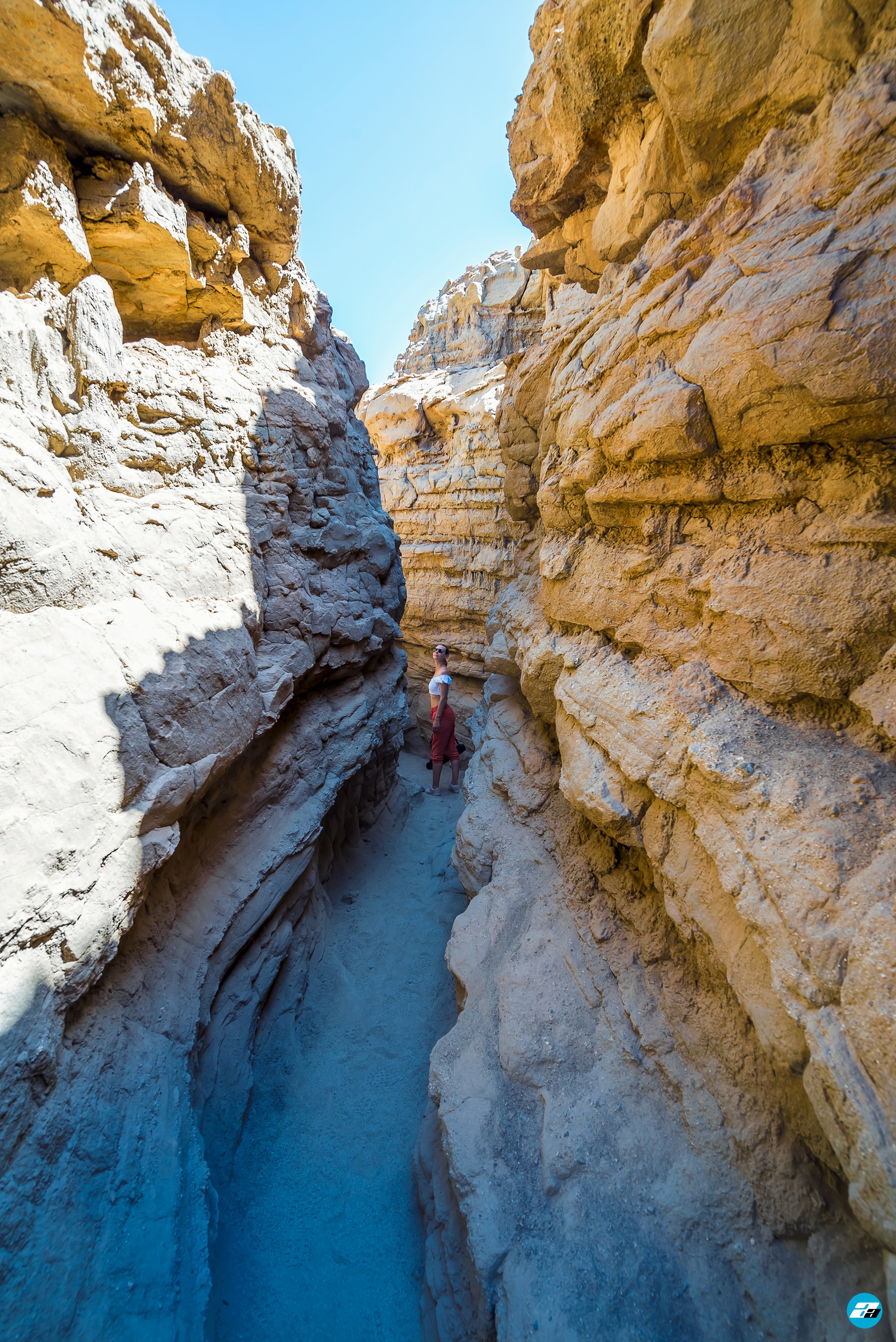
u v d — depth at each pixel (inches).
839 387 77.8
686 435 99.5
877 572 80.2
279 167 200.4
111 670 129.3
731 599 97.3
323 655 246.5
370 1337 118.9
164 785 133.6
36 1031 93.0
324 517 259.4
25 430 127.0
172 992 136.2
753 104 103.7
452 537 577.9
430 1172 135.2
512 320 589.9
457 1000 162.9
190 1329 92.0
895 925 63.0
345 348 343.0
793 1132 85.1
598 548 142.9
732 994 100.1
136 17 145.1
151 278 178.7
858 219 78.4
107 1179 97.1
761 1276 81.7
